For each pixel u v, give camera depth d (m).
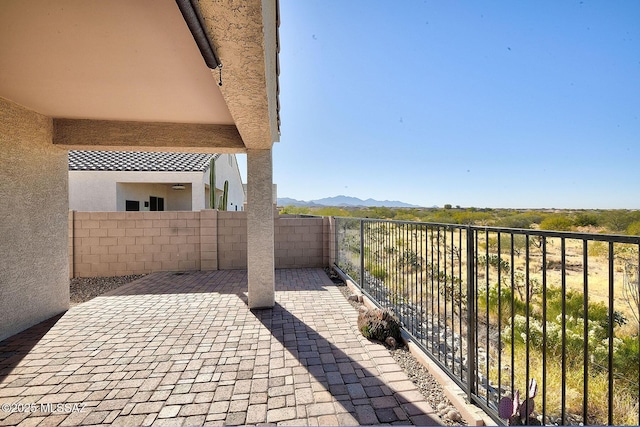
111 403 2.33
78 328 3.82
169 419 2.16
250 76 2.20
